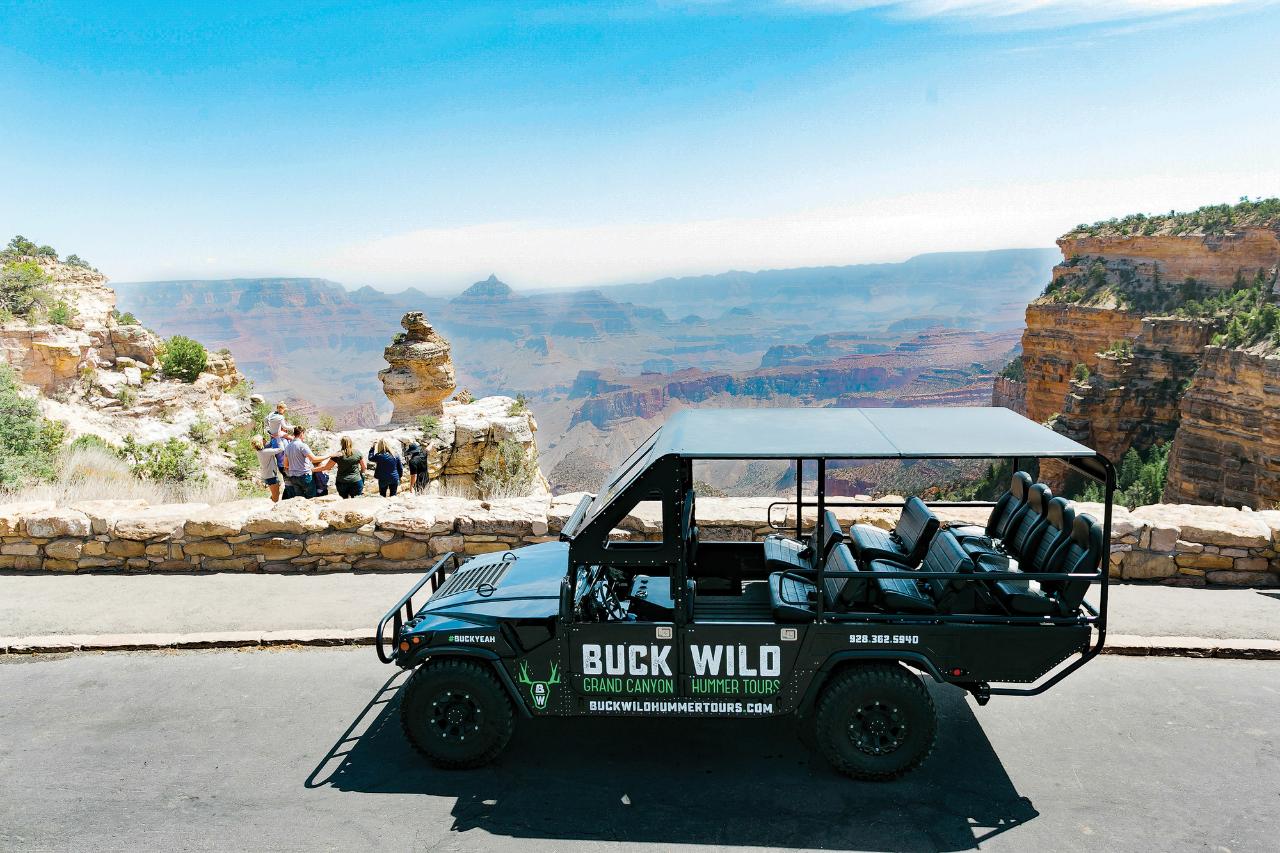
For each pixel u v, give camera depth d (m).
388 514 9.80
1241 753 5.73
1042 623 5.33
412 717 5.67
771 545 6.71
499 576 6.46
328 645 7.93
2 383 16.62
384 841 4.91
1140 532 8.84
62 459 16.14
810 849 4.79
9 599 9.02
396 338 32.41
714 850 4.80
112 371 35.25
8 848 4.86
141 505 10.37
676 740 6.17
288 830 5.03
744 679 5.52
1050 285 97.06
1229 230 79.94
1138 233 88.00
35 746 6.12
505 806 5.29
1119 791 5.30
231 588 9.30
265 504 10.34
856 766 5.46
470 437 27.38
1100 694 6.66
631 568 6.45
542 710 5.70
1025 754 5.80
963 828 4.96
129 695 6.96
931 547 6.08
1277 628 7.66
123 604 8.84
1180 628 7.67
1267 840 4.76
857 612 5.57
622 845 4.86
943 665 5.42
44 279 36.50
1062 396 92.56
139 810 5.27
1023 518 6.36
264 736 6.25
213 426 34.28
